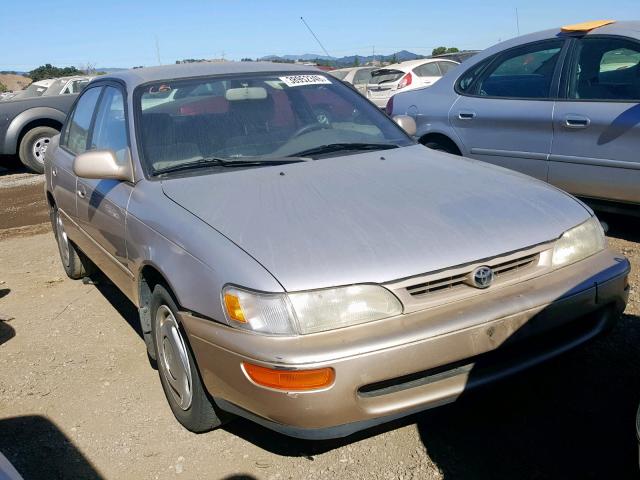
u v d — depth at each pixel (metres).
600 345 3.59
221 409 2.87
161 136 3.63
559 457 2.76
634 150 4.88
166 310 3.10
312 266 2.52
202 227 2.86
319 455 2.90
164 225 3.03
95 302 4.96
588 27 5.38
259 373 2.44
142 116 3.72
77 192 4.35
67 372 3.85
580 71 5.30
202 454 2.98
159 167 3.49
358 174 3.35
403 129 4.24
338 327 2.46
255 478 2.79
